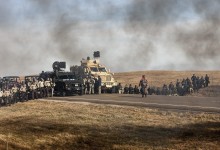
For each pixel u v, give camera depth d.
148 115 20.62
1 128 19.52
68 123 19.62
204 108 22.31
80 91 34.09
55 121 20.27
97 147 15.87
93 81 35.91
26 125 19.78
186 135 16.16
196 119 18.80
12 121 21.16
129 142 15.94
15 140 17.30
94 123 19.34
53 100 29.17
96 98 30.00
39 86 31.28
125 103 25.62
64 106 25.33
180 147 14.83
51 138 17.34
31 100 29.91
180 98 30.31
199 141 15.24
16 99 29.48
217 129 16.45
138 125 18.38
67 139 17.05
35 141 17.06
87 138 16.94
